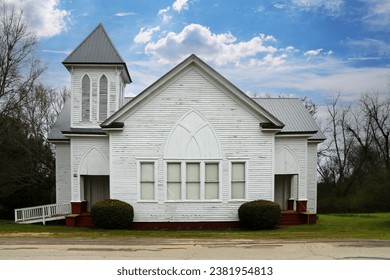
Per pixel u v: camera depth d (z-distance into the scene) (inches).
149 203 761.6
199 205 765.9
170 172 767.7
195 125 767.7
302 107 989.2
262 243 525.7
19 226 804.0
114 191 761.6
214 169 772.6
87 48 908.0
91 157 859.4
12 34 1311.5
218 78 759.1
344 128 2172.7
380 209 1782.7
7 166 1406.3
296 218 844.6
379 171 1916.8
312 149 952.9
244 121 771.4
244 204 751.7
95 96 896.3
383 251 471.2
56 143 949.2
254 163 772.6
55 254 450.0
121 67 901.2
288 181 915.4
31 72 1427.2
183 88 765.9
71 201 848.3
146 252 460.4
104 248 486.6
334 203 1939.0
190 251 466.6
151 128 765.3
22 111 1529.3
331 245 510.0
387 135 2025.1
